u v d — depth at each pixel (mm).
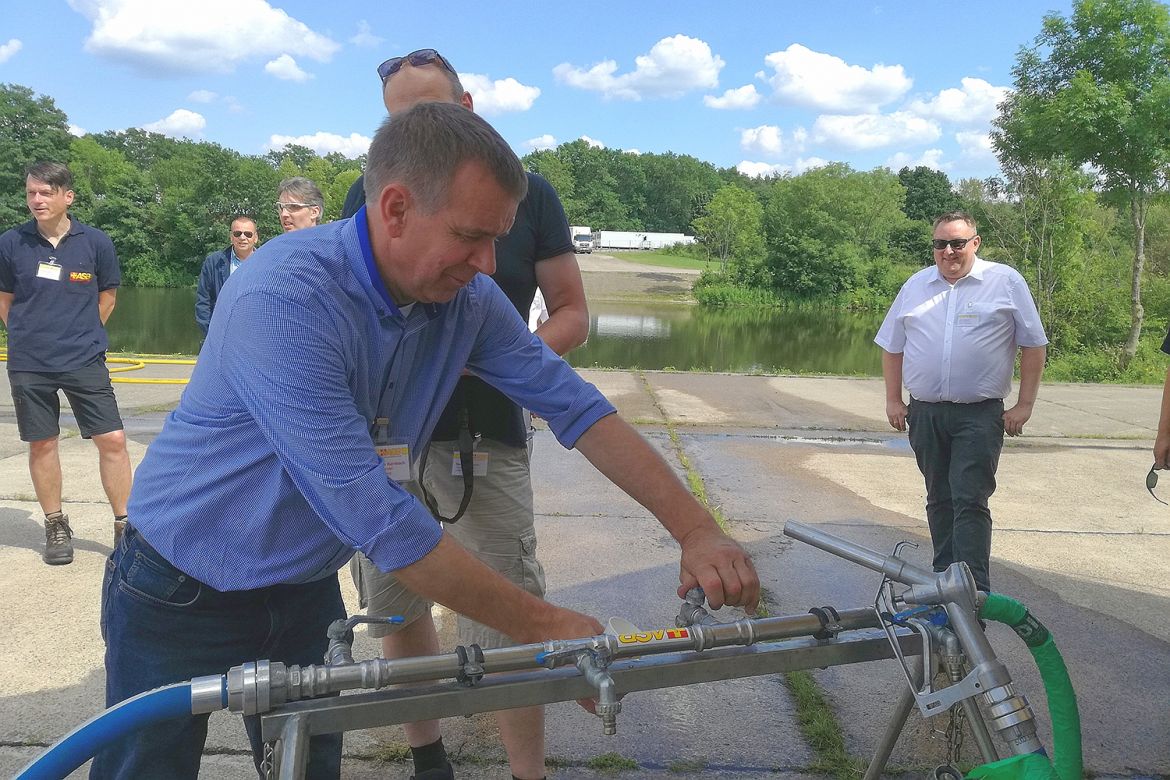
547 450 6488
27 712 2684
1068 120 20641
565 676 1210
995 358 3561
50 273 3924
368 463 1248
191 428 1421
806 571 4141
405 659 1146
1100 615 3711
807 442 7223
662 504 1601
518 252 2207
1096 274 24391
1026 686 3053
